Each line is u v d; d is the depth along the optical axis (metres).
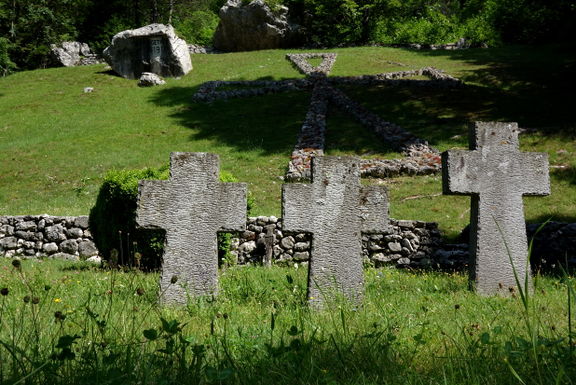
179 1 48.97
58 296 5.60
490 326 4.19
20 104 26.20
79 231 12.04
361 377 2.80
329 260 6.06
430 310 5.20
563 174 15.02
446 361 3.15
